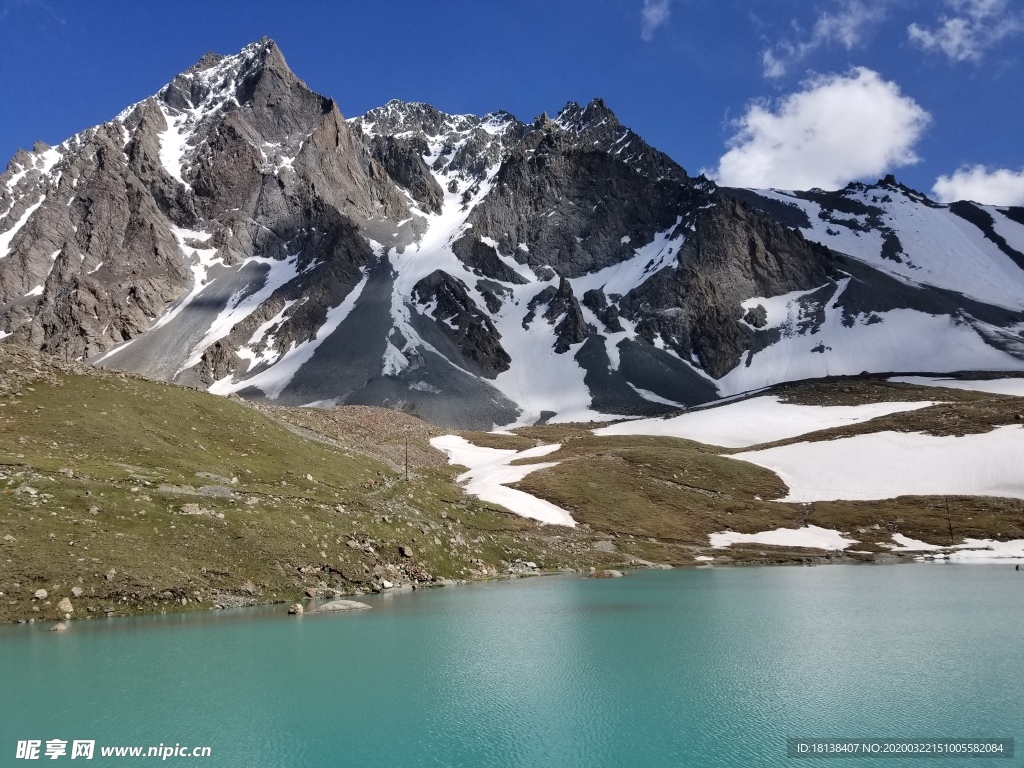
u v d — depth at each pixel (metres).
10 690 36.53
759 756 29.64
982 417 171.50
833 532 126.81
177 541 59.94
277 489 79.50
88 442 74.25
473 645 48.41
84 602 50.66
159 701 35.53
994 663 44.19
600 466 149.38
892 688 39.28
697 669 43.06
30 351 95.00
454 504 110.44
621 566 100.31
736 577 90.12
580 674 41.62
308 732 32.06
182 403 96.50
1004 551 115.81
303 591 61.81
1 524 53.50
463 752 30.27
